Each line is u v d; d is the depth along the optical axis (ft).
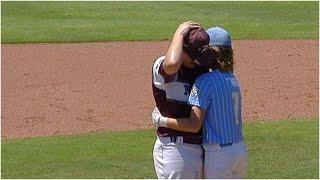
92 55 253.03
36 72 225.35
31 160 135.64
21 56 249.96
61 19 333.21
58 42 277.64
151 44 274.16
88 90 202.59
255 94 199.72
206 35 87.35
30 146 145.79
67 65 236.22
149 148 144.36
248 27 316.81
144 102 189.57
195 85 87.20
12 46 268.21
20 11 350.43
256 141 148.97
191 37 86.84
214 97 86.84
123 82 212.64
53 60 243.81
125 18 338.13
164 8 366.84
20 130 162.20
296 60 246.88
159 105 88.43
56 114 176.96
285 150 142.92
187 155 87.35
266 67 235.40
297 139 150.82
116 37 287.48
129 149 143.54
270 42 280.51
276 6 374.22
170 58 84.99
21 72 225.15
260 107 185.26
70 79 216.13
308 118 172.86
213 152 87.51
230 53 88.84
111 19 335.06
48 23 321.73
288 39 287.69
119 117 174.19
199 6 374.02
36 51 258.98
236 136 88.43
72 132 160.25
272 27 317.63
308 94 200.23
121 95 197.06
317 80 217.97
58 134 158.51
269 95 198.80
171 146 87.51
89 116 175.22
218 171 87.61
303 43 278.67
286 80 217.97
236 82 89.20
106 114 177.06
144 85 209.26
